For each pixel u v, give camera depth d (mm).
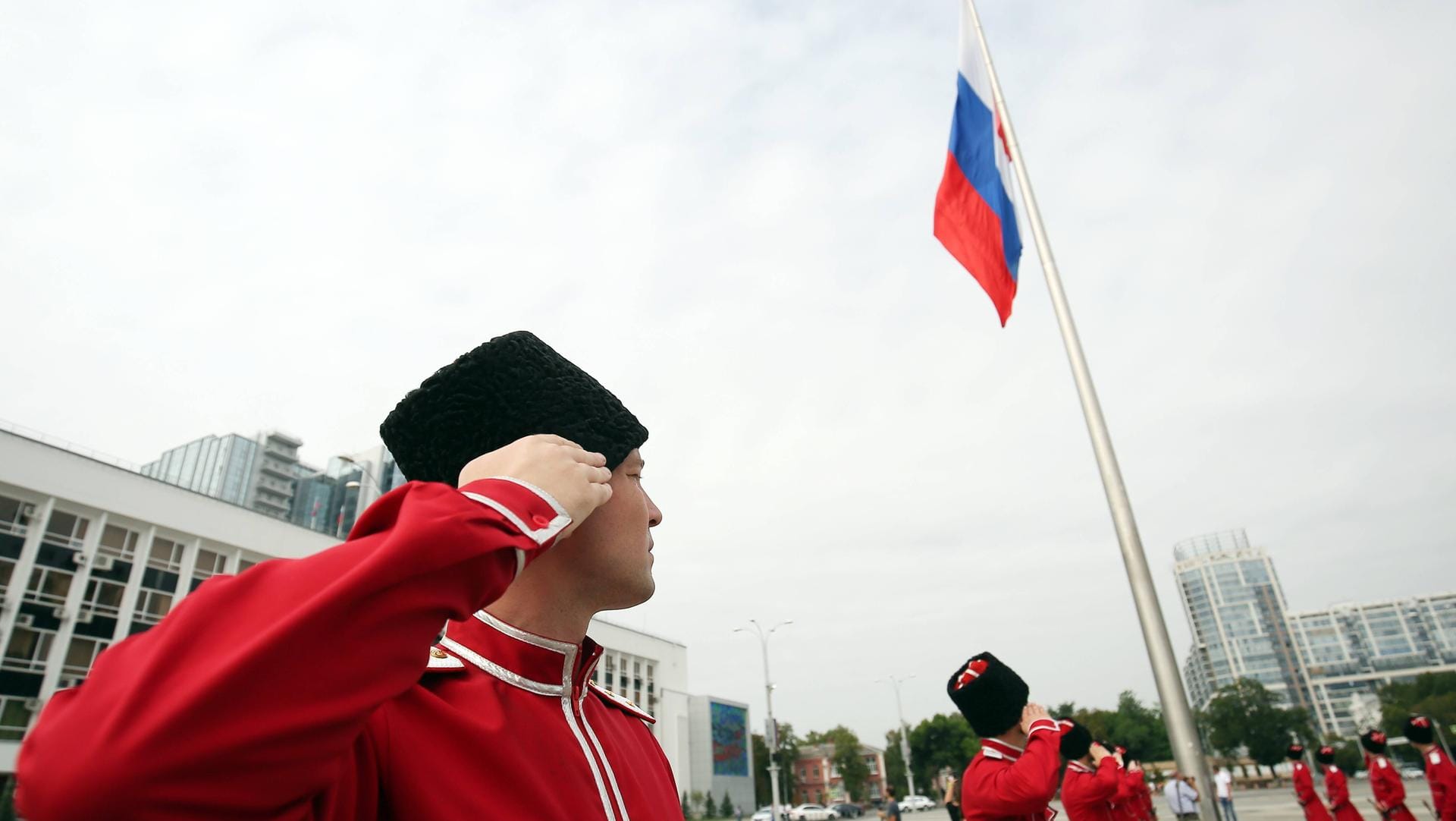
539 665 1259
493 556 909
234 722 683
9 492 23172
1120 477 6391
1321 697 128375
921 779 67312
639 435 1367
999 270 7746
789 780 68188
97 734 653
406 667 812
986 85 8633
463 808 1017
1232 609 142000
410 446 1292
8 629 22172
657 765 1636
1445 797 9203
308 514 61188
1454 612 132625
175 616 771
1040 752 3738
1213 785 5297
